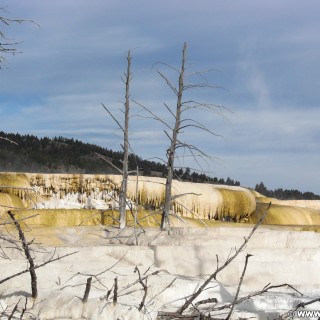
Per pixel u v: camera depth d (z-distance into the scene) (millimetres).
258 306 9625
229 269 15047
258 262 15602
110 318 8070
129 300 9172
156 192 28969
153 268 12195
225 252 15828
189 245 16562
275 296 10594
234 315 8547
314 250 16391
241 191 31859
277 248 16578
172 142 19703
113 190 29469
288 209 33969
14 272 10461
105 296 8680
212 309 8383
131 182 28703
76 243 18203
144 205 28922
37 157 50875
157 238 17781
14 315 8281
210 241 16953
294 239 17734
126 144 21016
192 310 8867
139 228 19469
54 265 11891
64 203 29234
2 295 9039
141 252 14773
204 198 30266
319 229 26781
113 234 19609
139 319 8000
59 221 25609
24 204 28453
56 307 8453
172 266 14789
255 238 17656
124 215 20781
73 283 10188
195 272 14836
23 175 29000
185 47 19797
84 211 26156
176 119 19656
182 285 9961
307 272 15742
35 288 8672
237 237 17688
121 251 14672
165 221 19453
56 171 49969
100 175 29531
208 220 28109
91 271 11586
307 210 34844
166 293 9727
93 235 19547
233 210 31312
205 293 9969
